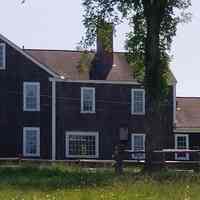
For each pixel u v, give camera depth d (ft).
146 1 151.53
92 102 231.71
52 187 88.38
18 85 223.71
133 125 234.99
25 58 224.74
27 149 223.30
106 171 134.72
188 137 243.60
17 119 223.10
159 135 153.48
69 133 228.22
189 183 91.45
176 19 156.97
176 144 242.99
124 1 154.40
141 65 162.71
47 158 224.33
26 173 131.34
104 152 231.50
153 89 153.69
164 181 94.22
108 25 157.38
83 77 231.50
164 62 157.07
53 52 242.99
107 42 162.91
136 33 157.38
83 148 229.25
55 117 226.17
